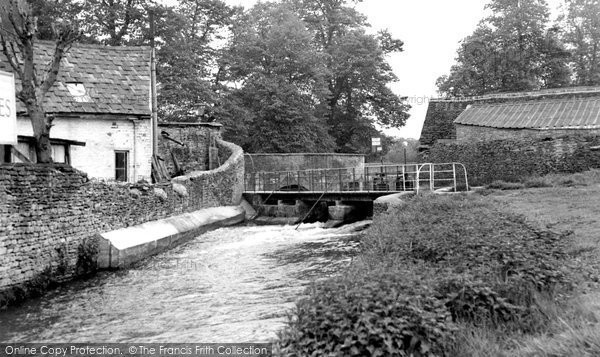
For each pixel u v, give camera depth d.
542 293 7.12
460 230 10.64
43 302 11.23
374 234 12.38
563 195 17.11
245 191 33.22
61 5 32.53
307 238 20.73
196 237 21.39
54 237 12.80
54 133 20.30
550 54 45.47
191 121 37.47
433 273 7.71
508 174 26.00
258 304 10.40
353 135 52.59
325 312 6.07
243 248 18.31
